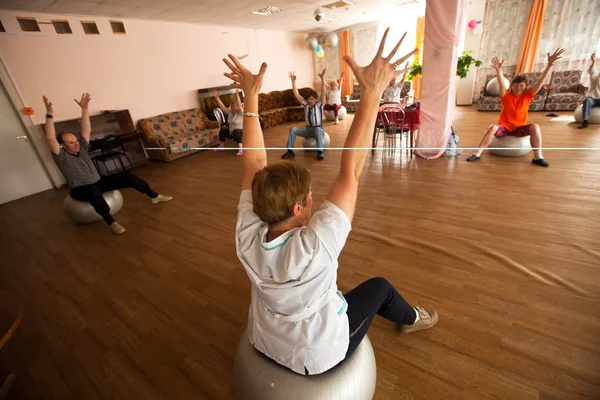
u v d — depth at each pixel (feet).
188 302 6.12
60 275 7.50
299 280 2.14
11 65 13.19
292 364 2.64
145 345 5.18
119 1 13.32
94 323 5.81
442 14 10.81
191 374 4.58
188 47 19.90
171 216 10.21
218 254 7.71
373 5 19.92
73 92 15.08
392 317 4.06
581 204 8.16
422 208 8.84
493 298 5.39
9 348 5.40
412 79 24.81
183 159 17.62
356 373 2.98
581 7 19.90
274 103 26.61
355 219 8.58
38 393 4.53
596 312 4.91
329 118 24.29
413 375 4.21
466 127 17.63
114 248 8.51
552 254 6.33
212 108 21.36
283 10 18.57
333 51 30.14
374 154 14.23
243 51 23.79
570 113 18.65
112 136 14.80
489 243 6.89
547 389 3.88
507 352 4.41
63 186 15.49
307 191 2.29
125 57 16.80
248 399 3.00
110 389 4.48
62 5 12.94
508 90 11.70
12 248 9.21
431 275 6.10
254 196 2.25
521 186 9.59
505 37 22.95
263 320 2.55
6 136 13.75
